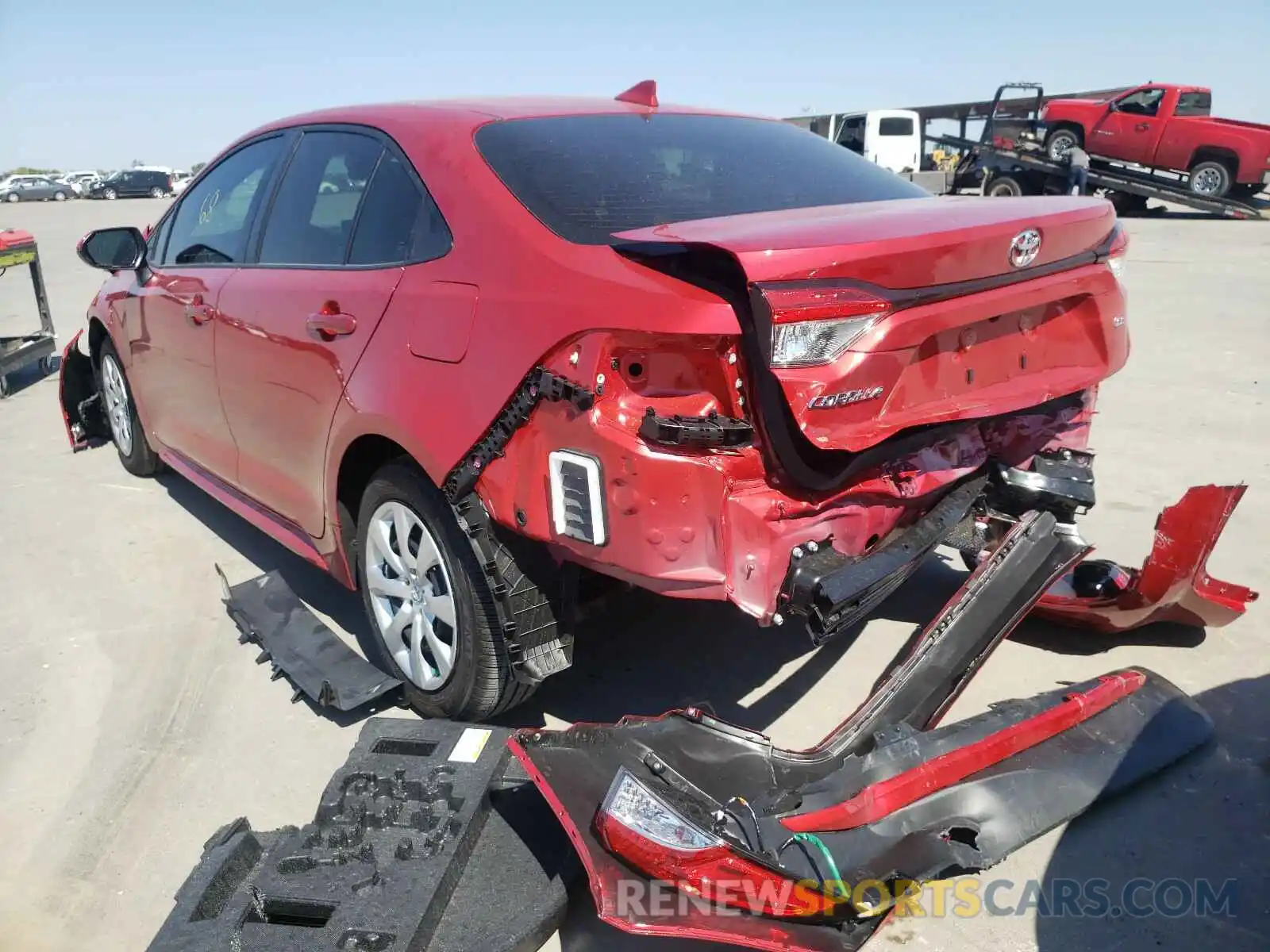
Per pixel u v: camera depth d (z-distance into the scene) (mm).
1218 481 4973
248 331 3484
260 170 3812
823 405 2137
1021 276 2520
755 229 2258
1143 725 2795
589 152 2875
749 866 1983
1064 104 20438
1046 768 2531
